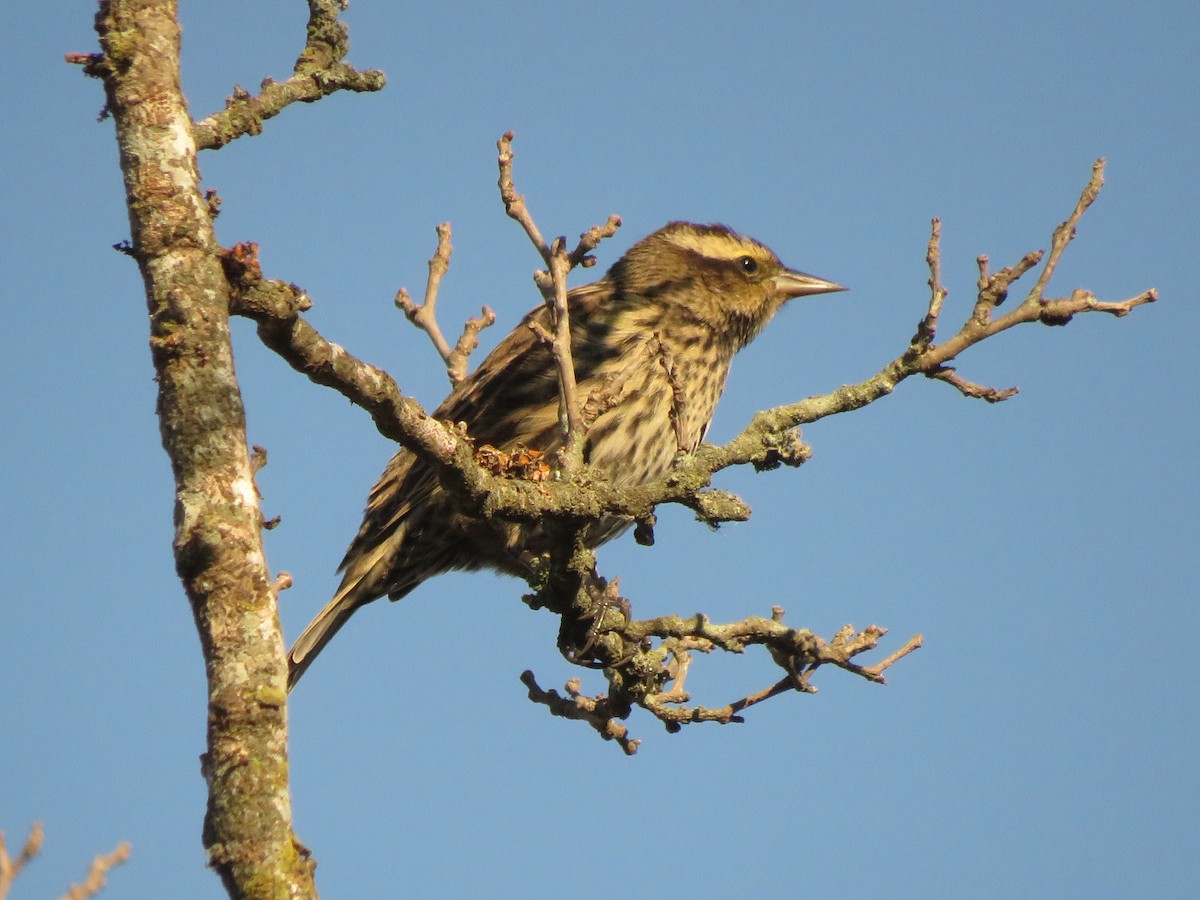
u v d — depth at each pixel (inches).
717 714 414.9
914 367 384.2
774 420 382.9
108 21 284.0
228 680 255.6
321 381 307.1
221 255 283.9
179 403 267.7
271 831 248.4
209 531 262.1
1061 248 379.6
